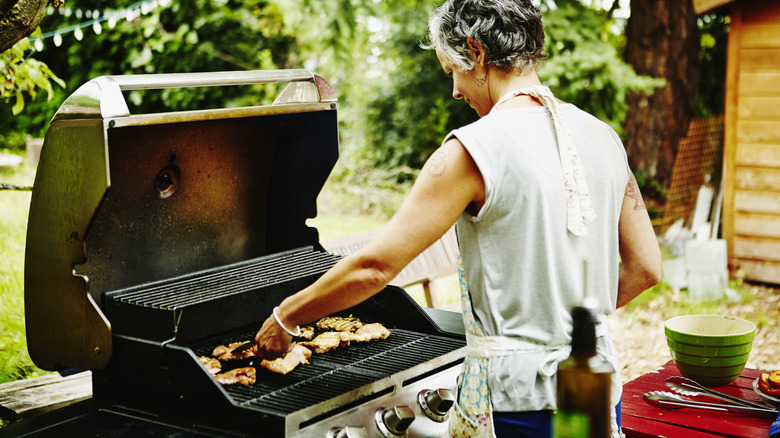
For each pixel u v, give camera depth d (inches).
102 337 73.0
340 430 68.1
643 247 70.5
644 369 182.9
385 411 72.4
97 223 78.8
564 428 51.7
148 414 71.9
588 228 63.8
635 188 70.5
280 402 69.5
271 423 63.8
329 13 382.3
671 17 362.0
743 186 260.5
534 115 63.7
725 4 252.1
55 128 70.6
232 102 403.5
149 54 366.0
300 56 465.1
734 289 251.0
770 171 254.5
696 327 99.3
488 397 64.7
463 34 65.7
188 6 390.0
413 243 61.2
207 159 90.8
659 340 205.5
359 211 406.9
